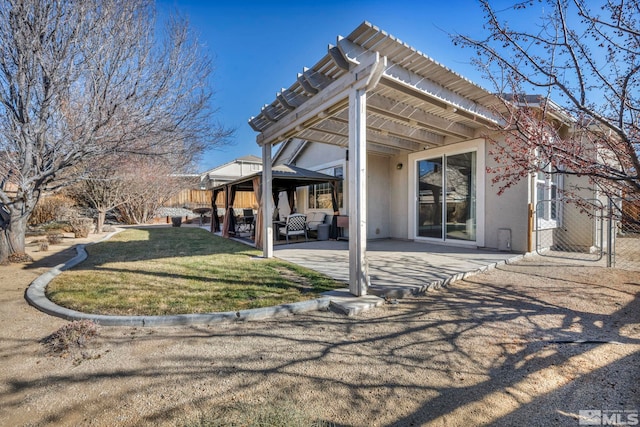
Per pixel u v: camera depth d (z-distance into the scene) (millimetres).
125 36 5719
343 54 3834
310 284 4699
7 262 6156
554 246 7660
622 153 2865
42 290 4414
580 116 3154
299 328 3240
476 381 2258
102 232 13422
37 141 5992
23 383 2268
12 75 5461
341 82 4328
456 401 2037
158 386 2227
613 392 2086
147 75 6074
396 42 3842
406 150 9469
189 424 1836
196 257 7176
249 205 22125
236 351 2736
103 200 13773
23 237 6602
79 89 5938
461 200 8062
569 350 2660
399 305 3902
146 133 6113
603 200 7027
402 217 9758
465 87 4949
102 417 1916
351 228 4184
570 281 4711
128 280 4973
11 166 5797
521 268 5664
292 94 5285
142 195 17375
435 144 8320
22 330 3174
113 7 5598
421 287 4359
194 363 2535
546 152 2982
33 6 5152
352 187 4172
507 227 7062
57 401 2070
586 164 2736
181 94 6469
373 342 2900
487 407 1974
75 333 2854
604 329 3041
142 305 3752
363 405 2008
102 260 6785
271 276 5250
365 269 4184
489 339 2908
